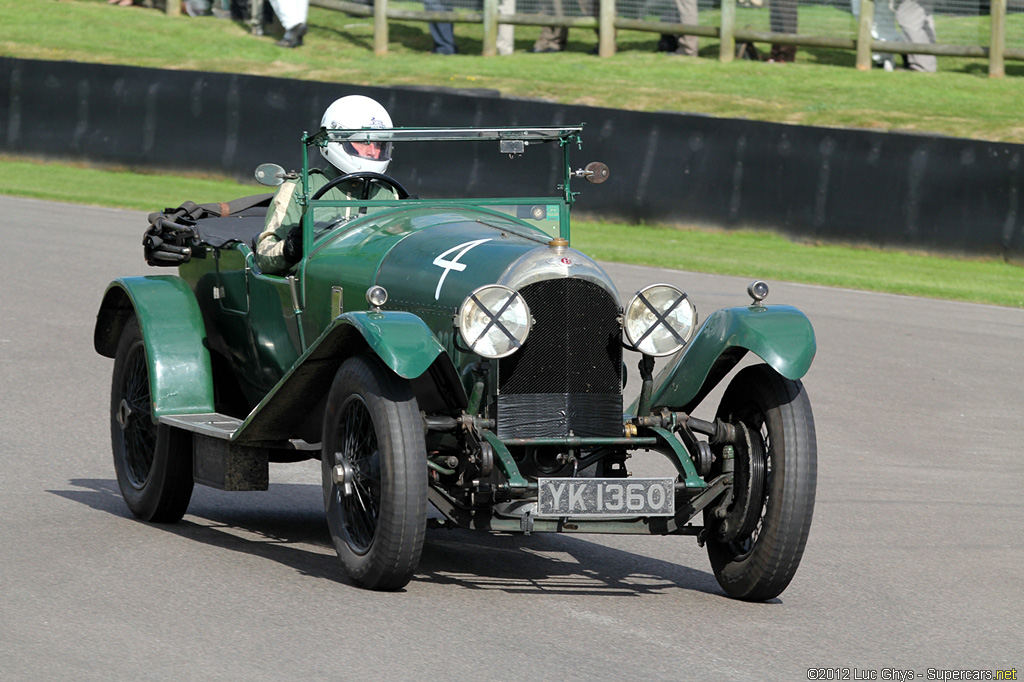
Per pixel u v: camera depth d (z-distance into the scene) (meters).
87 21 83.88
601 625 14.67
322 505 21.14
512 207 18.81
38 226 48.69
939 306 42.03
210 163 58.97
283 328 19.03
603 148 53.00
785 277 44.75
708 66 72.19
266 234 19.08
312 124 56.28
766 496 16.06
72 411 25.97
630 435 16.28
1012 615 15.95
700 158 51.53
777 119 61.41
